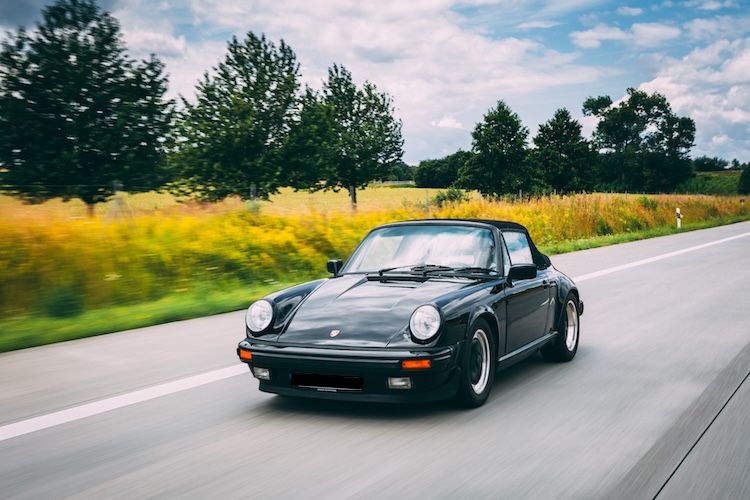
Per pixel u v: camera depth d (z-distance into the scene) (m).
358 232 15.44
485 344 5.00
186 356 6.59
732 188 125.06
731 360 6.31
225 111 28.95
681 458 3.78
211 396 5.19
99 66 26.73
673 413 4.68
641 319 8.59
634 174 111.75
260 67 32.12
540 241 21.80
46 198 11.20
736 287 11.52
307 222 14.64
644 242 23.03
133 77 27.25
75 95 25.95
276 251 13.29
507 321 5.30
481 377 4.96
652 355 6.59
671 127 112.94
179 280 11.14
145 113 26.86
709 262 15.85
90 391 5.32
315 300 5.07
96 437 4.22
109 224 11.39
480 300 4.93
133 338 7.55
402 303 4.81
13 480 3.51
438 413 4.72
